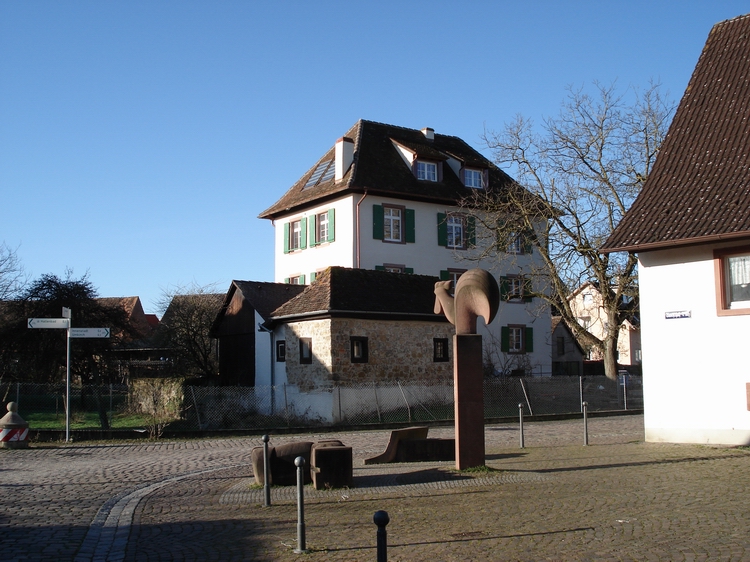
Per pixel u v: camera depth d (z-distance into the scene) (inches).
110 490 479.2
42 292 1189.1
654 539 313.3
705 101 756.6
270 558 302.7
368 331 1088.8
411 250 1662.2
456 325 530.6
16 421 727.1
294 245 1785.2
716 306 651.5
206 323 1594.5
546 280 1437.0
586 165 1309.1
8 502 432.8
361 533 342.0
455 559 291.1
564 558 287.7
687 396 667.4
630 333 2438.5
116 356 1282.0
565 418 1118.4
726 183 666.8
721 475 485.1
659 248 658.2
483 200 1558.8
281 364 1163.9
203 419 943.7
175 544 330.0
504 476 497.7
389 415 1073.5
